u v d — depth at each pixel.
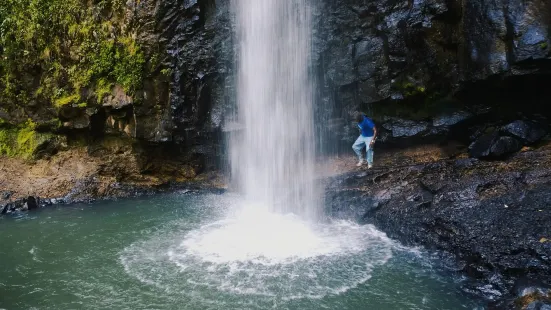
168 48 12.41
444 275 7.32
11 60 13.65
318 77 11.92
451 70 10.44
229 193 12.41
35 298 7.07
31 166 13.31
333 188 10.63
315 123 12.18
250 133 12.62
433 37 10.47
